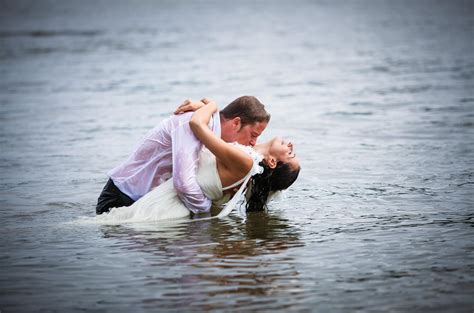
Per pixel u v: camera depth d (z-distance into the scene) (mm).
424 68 25000
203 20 48438
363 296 6090
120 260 7109
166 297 6117
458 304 5902
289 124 15969
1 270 6852
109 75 25344
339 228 8195
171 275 6641
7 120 17234
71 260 7133
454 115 16297
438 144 13188
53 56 31344
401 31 38000
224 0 68750
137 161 9281
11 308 5949
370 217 8641
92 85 23109
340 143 13664
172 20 48812
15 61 29953
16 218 8898
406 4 56969
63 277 6645
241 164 8906
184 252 7355
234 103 9352
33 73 26359
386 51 30344
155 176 9250
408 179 10609
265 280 6484
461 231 7934
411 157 12156
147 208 8859
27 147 13930
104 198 9266
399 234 7879
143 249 7480
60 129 15898
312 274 6625
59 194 10203
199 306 5918
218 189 9070
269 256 7176
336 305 5910
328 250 7336
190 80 23609
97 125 16281
